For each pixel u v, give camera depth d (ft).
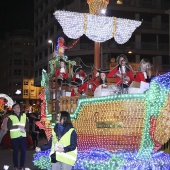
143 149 25.38
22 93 269.44
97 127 26.91
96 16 35.19
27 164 38.14
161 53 151.84
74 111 29.50
